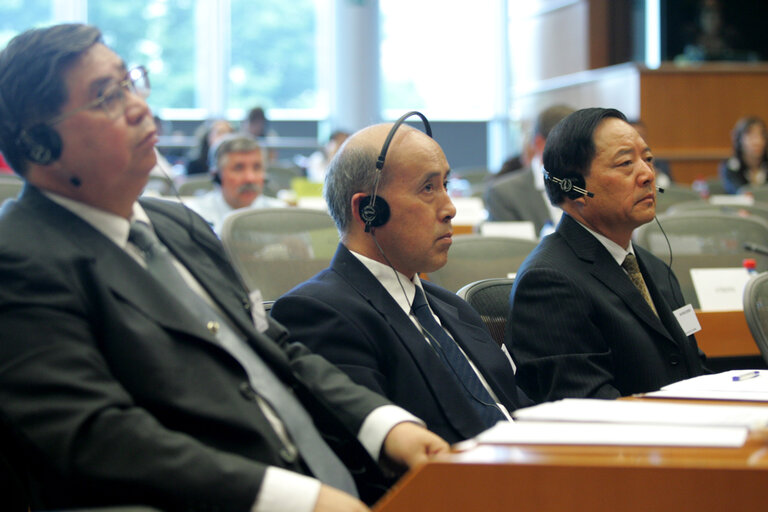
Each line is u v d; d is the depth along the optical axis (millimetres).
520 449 1028
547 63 10570
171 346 1229
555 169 2043
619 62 9711
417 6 11250
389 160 1675
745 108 8523
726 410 1228
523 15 11055
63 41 1272
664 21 9188
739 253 3102
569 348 1863
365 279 1679
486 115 11453
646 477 951
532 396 1884
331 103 10992
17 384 1103
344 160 1722
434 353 1633
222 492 1104
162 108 10531
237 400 1252
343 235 1752
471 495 982
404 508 996
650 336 1923
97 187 1290
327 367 1475
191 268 1414
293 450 1304
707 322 2492
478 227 4074
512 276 2672
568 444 1040
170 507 1110
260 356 1407
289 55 10938
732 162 7102
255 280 2672
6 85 1264
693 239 3137
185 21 10570
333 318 1599
